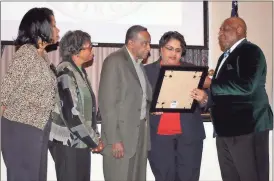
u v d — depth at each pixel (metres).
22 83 2.10
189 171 2.75
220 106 2.77
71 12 3.39
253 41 3.61
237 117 2.71
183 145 2.75
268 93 3.55
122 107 2.53
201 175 3.31
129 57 2.58
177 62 2.71
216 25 3.57
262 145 2.76
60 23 3.37
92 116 2.50
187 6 3.53
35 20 2.18
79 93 2.37
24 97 2.11
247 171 2.73
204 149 3.32
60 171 2.38
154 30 3.49
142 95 2.58
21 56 2.12
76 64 2.48
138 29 2.56
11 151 2.14
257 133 2.73
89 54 2.50
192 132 2.74
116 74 2.52
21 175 2.15
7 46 3.31
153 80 2.78
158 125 2.72
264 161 2.78
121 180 2.54
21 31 2.21
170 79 2.61
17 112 2.12
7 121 2.14
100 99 2.52
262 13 3.63
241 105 2.70
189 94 2.69
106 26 3.43
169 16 3.52
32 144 2.15
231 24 2.79
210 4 3.56
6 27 3.31
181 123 2.74
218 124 2.80
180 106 2.71
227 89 2.70
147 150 2.67
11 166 2.15
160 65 2.81
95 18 3.42
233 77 2.68
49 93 2.17
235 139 2.73
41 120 2.16
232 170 2.86
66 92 2.29
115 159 2.55
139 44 2.55
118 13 3.45
